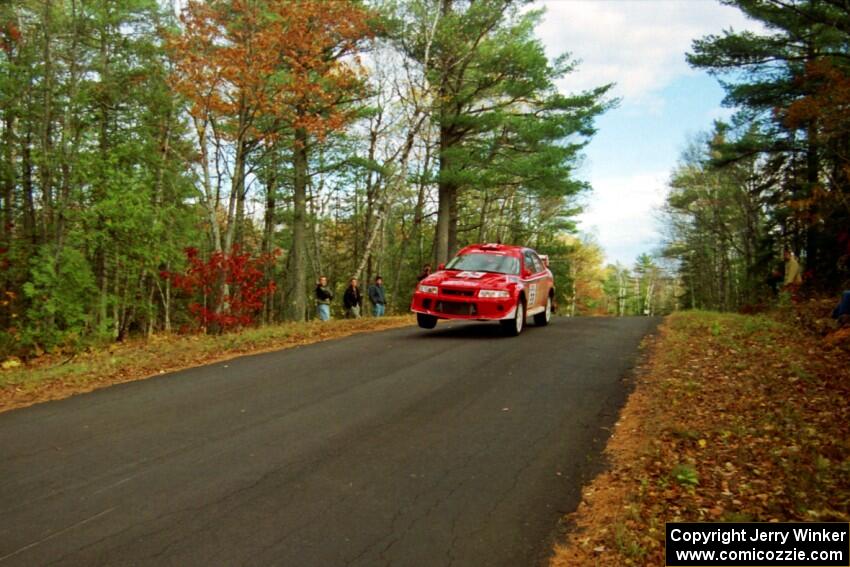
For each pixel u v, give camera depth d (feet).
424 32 72.43
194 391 26.55
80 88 56.54
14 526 13.99
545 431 20.12
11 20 56.03
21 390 28.58
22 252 54.49
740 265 150.61
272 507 14.76
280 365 31.60
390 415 22.16
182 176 66.95
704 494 14.82
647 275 291.17
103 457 18.47
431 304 40.93
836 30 67.26
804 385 23.93
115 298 53.78
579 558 12.35
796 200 73.92
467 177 78.54
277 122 56.39
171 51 50.80
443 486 15.89
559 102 82.17
